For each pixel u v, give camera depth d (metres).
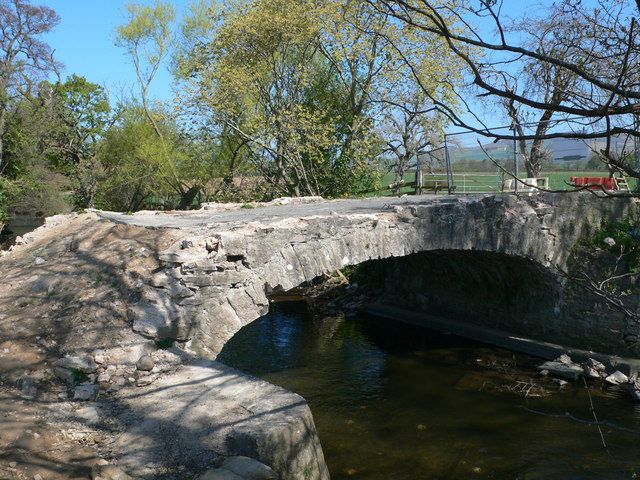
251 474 5.03
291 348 14.39
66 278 8.56
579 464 8.57
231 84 20.98
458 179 16.53
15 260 10.18
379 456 8.80
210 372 7.02
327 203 14.86
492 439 9.42
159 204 32.91
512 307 14.91
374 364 13.16
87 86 32.06
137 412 6.24
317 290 20.70
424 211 11.02
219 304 8.13
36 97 30.28
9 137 27.94
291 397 6.33
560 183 13.39
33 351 7.04
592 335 13.30
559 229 13.16
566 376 12.36
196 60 23.34
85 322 7.49
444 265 15.73
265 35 20.83
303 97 23.80
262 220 9.42
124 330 7.40
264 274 8.65
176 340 7.62
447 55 16.31
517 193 12.92
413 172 22.48
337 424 9.95
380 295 18.89
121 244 9.16
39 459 5.36
